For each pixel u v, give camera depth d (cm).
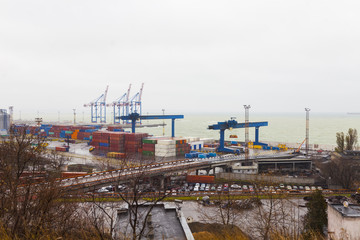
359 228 2883
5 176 2023
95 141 16925
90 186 5972
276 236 1655
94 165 11012
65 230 1628
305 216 4594
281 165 11825
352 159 9825
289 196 7150
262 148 16750
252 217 4994
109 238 1756
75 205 2595
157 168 8712
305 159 11688
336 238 2936
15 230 1397
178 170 9131
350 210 3036
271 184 6850
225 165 11125
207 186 8812
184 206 6344
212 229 4478
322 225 4269
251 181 9012
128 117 16850
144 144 14600
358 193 7456
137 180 2692
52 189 1862
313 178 9169
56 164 5797
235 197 6719
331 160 10650
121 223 2317
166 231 2152
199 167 10031
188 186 8781
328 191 7925
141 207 2731
